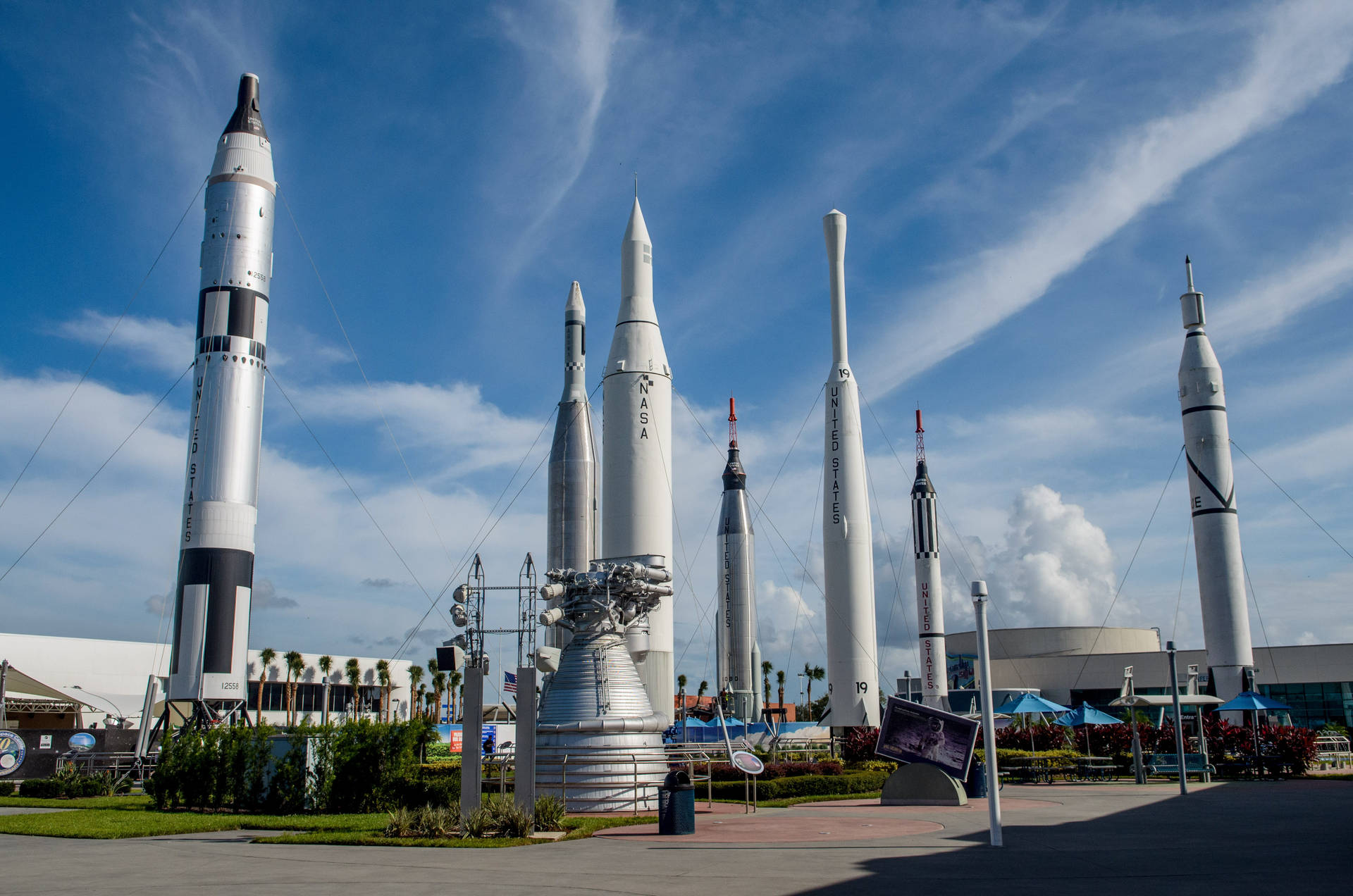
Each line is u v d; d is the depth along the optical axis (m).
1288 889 13.15
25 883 14.31
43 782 34.69
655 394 40.25
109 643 75.25
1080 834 20.53
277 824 23.78
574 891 13.22
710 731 67.06
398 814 21.44
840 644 49.75
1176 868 15.33
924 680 69.00
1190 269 61.34
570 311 46.66
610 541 39.38
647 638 36.38
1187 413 59.94
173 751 29.02
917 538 70.56
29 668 70.44
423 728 28.28
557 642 40.59
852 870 15.29
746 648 80.19
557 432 45.47
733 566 81.44
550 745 27.69
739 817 25.50
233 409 43.81
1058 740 51.44
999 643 94.62
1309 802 28.75
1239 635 57.34
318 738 27.42
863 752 44.50
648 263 41.94
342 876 14.86
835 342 52.53
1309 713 80.25
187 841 20.44
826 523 50.94
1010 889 13.27
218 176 45.66
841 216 53.06
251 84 47.75
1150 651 92.50
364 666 96.50
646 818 24.56
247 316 44.75
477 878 14.56
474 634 23.05
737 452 84.62
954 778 29.06
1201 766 40.59
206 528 42.72
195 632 42.06
